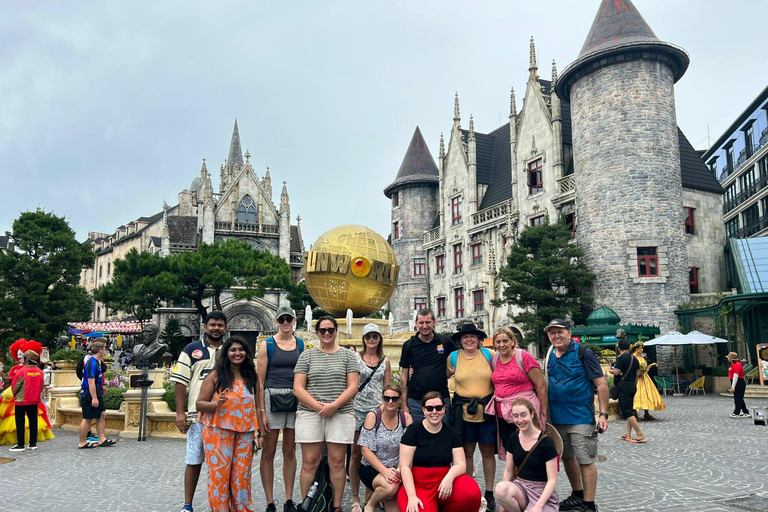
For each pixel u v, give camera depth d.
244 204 69.81
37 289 46.56
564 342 7.05
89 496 8.01
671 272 31.58
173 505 7.52
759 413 14.99
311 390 6.88
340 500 6.80
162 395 14.12
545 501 5.86
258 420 6.74
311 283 18.41
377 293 18.19
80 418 15.46
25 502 7.69
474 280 45.09
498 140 49.19
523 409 6.15
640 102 32.41
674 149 32.88
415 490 6.12
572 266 32.31
